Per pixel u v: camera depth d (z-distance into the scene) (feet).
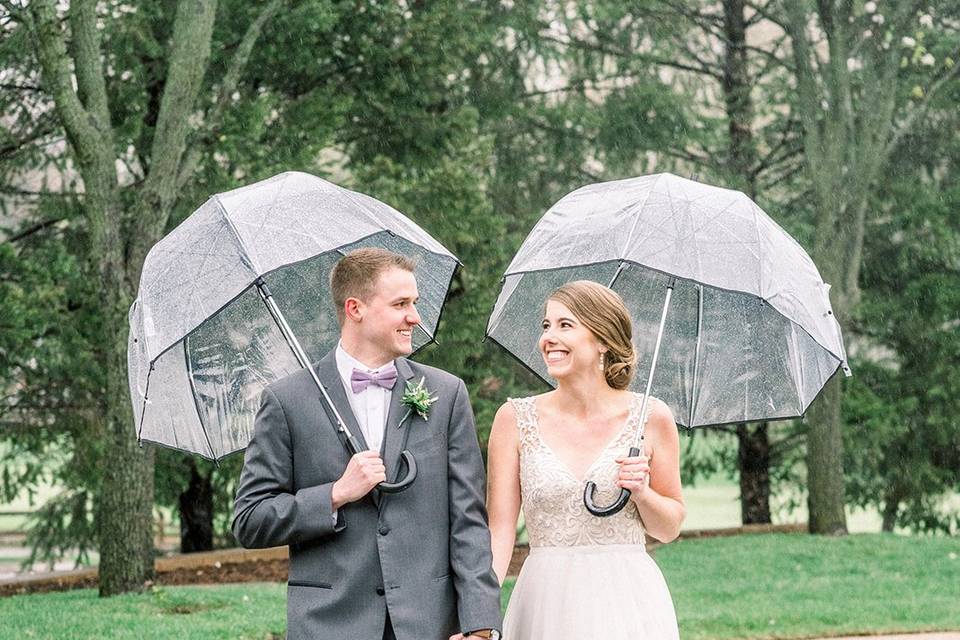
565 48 62.39
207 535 60.13
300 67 48.65
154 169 37.55
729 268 13.44
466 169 49.03
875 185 62.44
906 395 62.80
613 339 13.99
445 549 12.19
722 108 63.31
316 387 12.41
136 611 33.27
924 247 62.28
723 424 15.37
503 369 55.06
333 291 12.73
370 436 12.34
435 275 14.12
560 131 61.57
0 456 54.29
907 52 54.75
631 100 60.39
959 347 62.03
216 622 30.91
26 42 42.50
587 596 13.78
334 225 12.75
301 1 46.06
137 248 37.24
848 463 66.44
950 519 67.36
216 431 13.92
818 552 46.75
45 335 48.57
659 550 48.47
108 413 37.32
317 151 46.26
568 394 14.25
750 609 34.30
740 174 62.64
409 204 46.73
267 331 14.12
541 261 14.01
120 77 46.24
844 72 53.67
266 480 12.12
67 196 49.70
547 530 14.05
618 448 14.03
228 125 43.27
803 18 54.60
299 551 12.14
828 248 53.52
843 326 53.62
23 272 46.83
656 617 13.91
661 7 61.36
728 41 62.39
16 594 45.65
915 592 37.45
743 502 66.95
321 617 11.84
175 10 48.08
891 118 57.62
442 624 11.94
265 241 12.53
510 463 14.37
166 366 13.65
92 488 49.39
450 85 56.85
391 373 12.47
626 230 13.76
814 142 54.19
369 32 49.39
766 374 15.16
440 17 49.49
